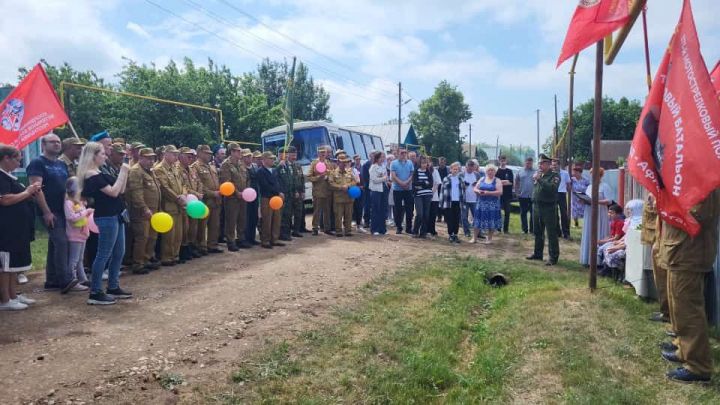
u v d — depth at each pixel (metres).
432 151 55.59
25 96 7.24
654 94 4.86
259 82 51.25
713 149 4.24
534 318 5.84
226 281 7.29
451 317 6.39
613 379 4.32
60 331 5.10
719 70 5.66
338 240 11.36
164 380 4.19
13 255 5.64
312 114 52.66
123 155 7.34
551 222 9.32
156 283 7.09
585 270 8.88
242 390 4.18
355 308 6.44
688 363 4.29
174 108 26.66
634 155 4.81
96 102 28.89
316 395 4.18
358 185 13.28
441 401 4.30
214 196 9.24
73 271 6.65
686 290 4.27
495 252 10.72
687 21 4.61
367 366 4.74
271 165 10.26
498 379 4.57
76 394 3.88
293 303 6.42
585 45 6.10
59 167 6.71
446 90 56.91
